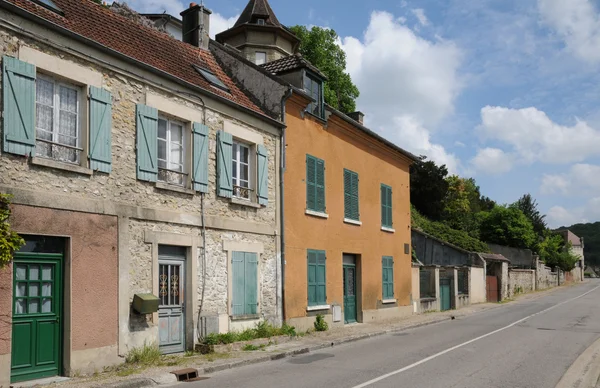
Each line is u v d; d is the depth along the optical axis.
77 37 10.21
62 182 9.90
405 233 24.84
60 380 9.45
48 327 9.64
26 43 9.45
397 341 15.91
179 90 12.66
